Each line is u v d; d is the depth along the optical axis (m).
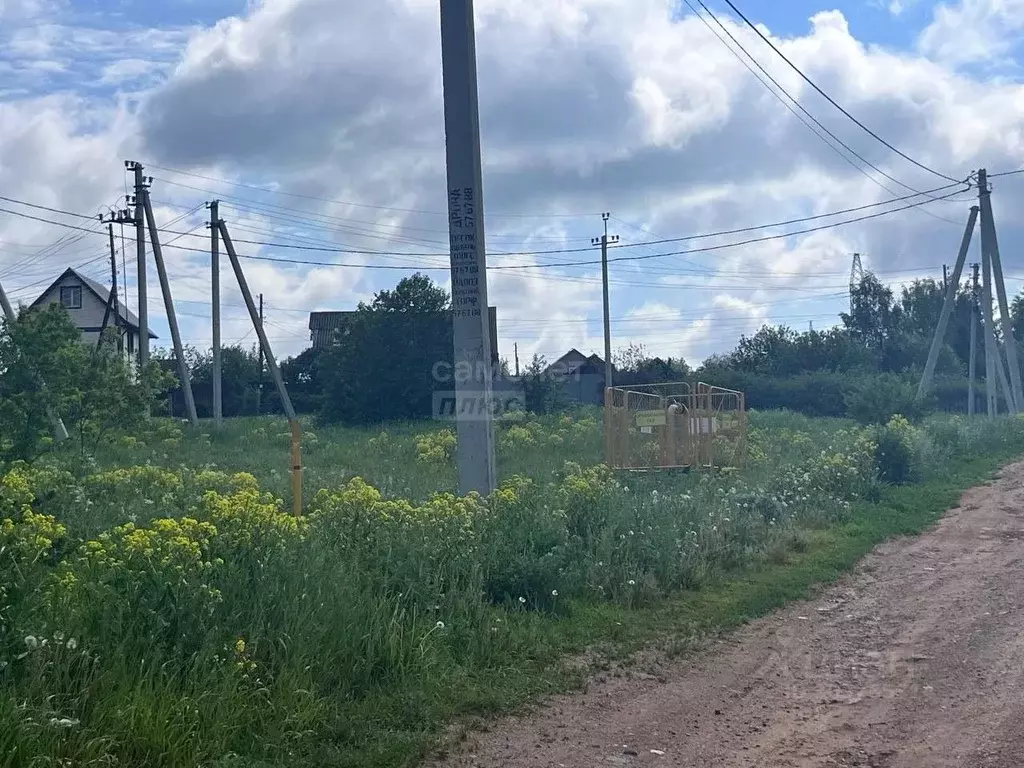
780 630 9.15
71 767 5.02
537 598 9.09
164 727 5.42
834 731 6.40
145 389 19.83
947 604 9.98
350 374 41.88
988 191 37.06
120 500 12.98
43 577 6.13
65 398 18.06
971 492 19.25
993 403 38.62
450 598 8.12
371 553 8.51
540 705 6.90
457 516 9.46
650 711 6.83
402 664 6.92
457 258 12.77
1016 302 78.12
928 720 6.53
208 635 6.15
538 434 28.83
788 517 14.26
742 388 51.94
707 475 18.27
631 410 21.06
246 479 14.09
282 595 6.82
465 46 12.73
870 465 19.61
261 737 5.74
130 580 6.32
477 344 12.73
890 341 69.00
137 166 35.31
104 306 61.81
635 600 9.77
